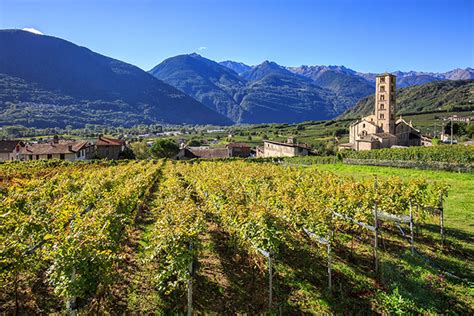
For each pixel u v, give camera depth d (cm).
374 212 1162
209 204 1562
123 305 875
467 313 846
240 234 1023
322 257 1148
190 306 802
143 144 8569
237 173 2358
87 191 1597
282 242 1095
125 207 1351
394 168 3722
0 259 715
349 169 3900
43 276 977
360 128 7944
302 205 1156
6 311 827
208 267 1098
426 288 943
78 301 829
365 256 1165
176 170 3356
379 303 891
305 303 904
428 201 1371
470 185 2330
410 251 1190
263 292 957
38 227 961
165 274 804
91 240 742
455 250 1206
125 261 1116
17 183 2198
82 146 6606
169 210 1158
